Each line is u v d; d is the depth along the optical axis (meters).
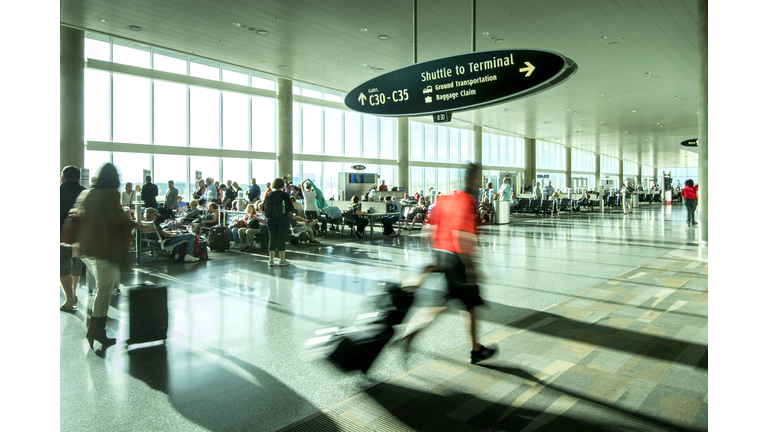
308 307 4.78
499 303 4.90
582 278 6.31
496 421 2.45
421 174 25.98
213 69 15.80
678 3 8.45
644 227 14.87
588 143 33.00
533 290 5.55
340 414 2.53
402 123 22.58
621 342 3.63
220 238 9.20
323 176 20.19
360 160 21.39
